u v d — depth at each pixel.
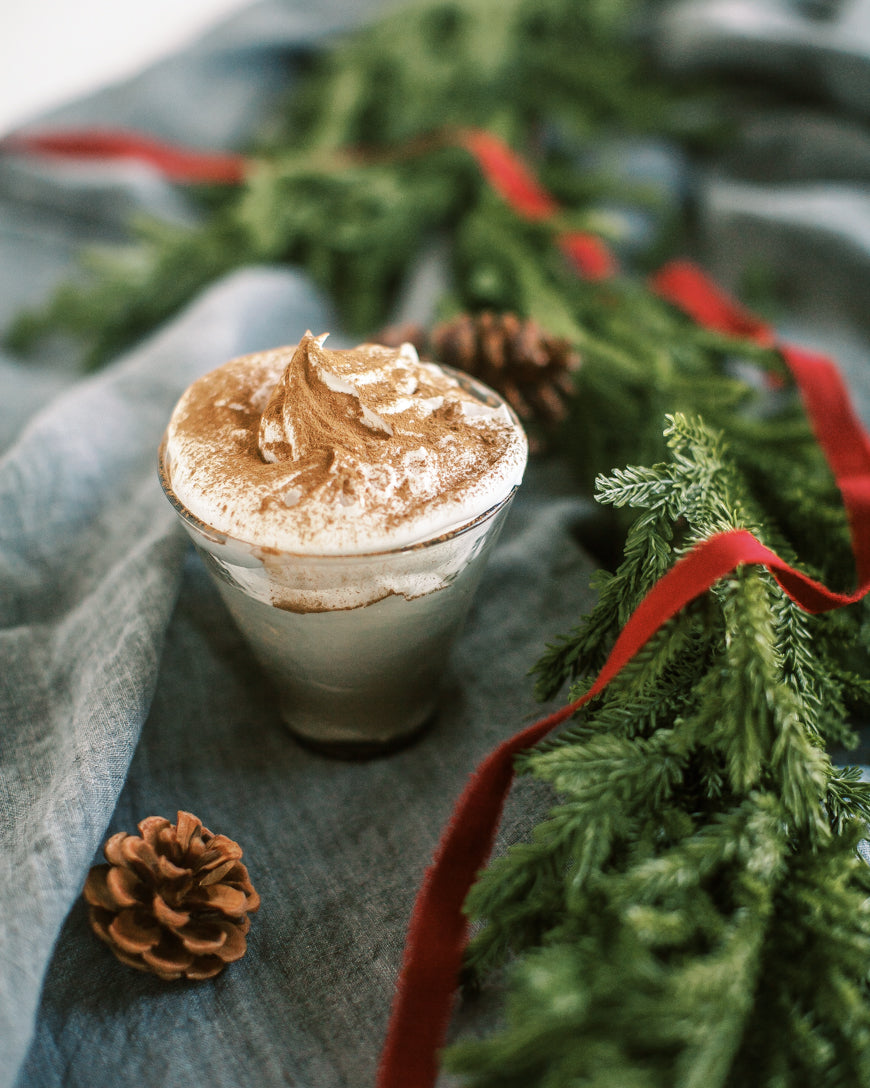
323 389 0.26
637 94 0.56
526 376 0.35
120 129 0.61
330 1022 0.24
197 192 0.58
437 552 0.24
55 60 0.79
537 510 0.36
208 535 0.24
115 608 0.29
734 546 0.23
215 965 0.24
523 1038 0.18
